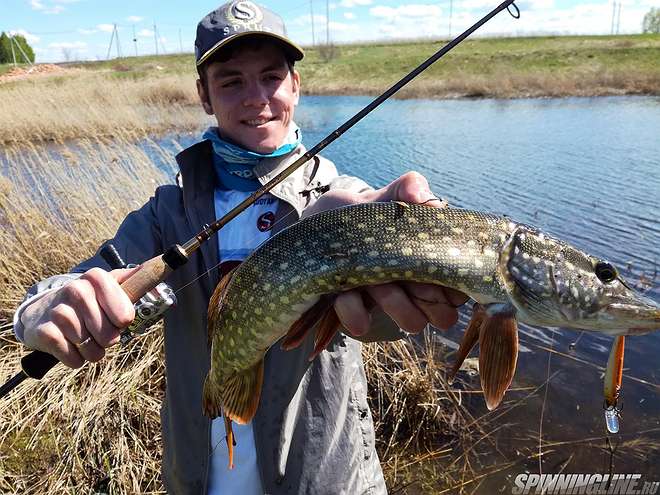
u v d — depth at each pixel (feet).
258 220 2.62
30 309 1.98
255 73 2.66
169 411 2.68
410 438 4.43
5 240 6.47
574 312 2.07
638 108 20.01
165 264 2.11
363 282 1.96
